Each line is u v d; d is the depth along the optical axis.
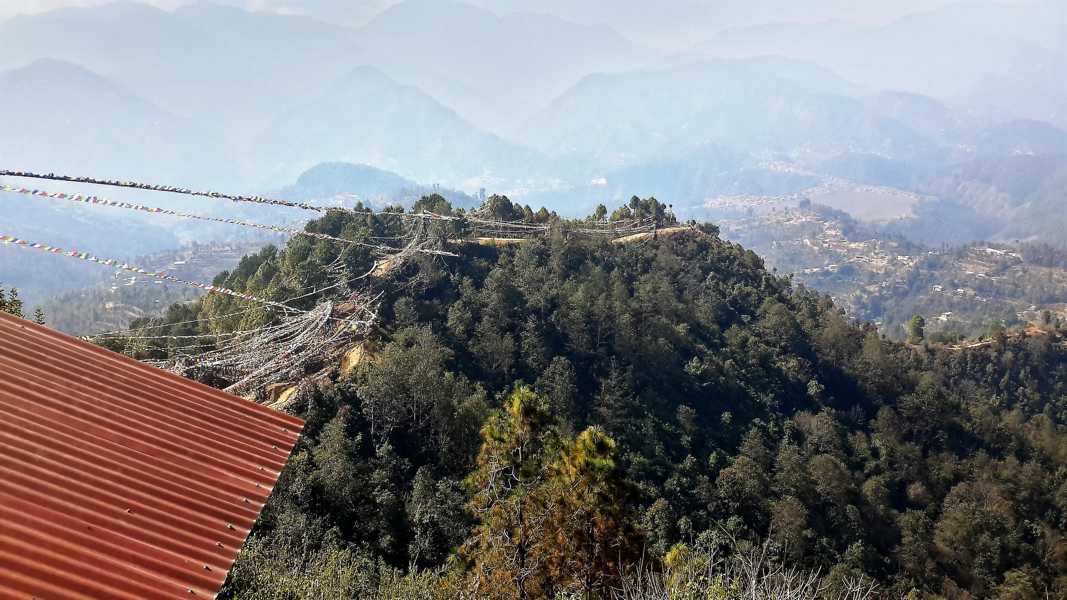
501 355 57.94
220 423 13.31
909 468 69.31
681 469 55.19
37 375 12.30
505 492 22.11
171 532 10.38
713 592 13.62
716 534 40.78
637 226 109.56
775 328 86.19
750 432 64.69
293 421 14.30
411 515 36.22
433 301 64.75
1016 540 60.56
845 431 73.06
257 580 18.14
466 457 44.47
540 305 67.94
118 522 10.08
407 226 81.00
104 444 11.44
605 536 20.84
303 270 64.38
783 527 50.56
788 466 58.34
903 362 99.44
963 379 108.94
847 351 87.00
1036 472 70.06
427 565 33.34
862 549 52.62
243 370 49.09
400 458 42.38
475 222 89.69
